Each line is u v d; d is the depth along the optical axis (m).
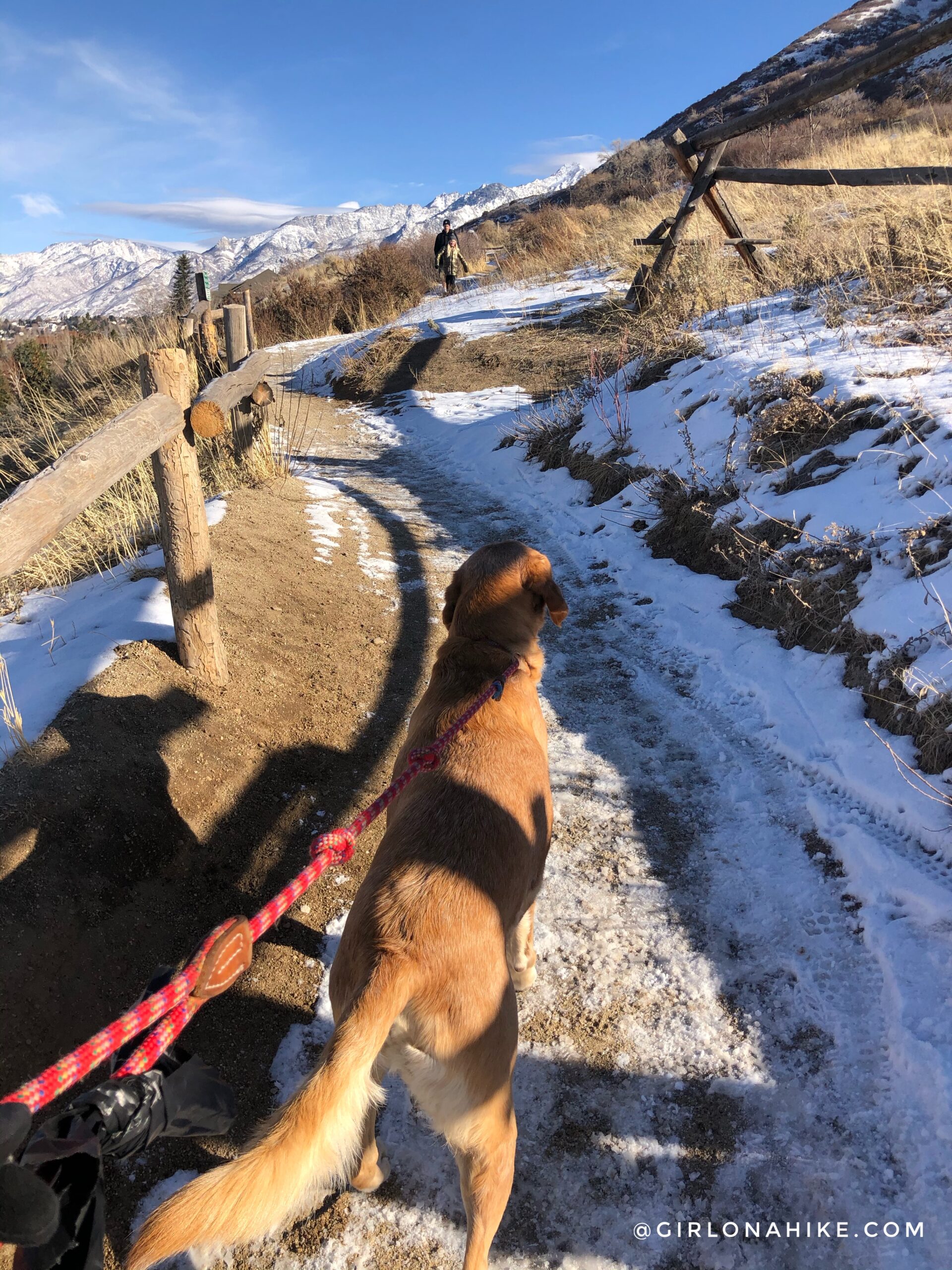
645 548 6.33
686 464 6.59
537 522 7.30
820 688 4.21
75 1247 1.30
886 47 7.61
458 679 2.68
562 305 13.83
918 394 5.44
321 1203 2.26
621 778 3.95
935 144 12.01
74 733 3.18
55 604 4.98
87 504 2.64
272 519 6.42
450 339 13.70
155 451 3.53
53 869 2.71
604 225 18.44
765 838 3.48
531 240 19.39
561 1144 2.38
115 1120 1.43
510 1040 1.90
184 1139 2.38
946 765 3.40
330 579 5.64
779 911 3.10
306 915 3.14
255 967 2.90
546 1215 2.21
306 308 19.31
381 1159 2.34
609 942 3.03
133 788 3.13
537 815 2.39
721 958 2.94
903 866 3.10
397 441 10.72
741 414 6.56
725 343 7.95
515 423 9.72
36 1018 2.38
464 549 6.69
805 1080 2.49
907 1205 2.13
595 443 7.95
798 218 10.71
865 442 5.40
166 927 2.87
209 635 3.87
